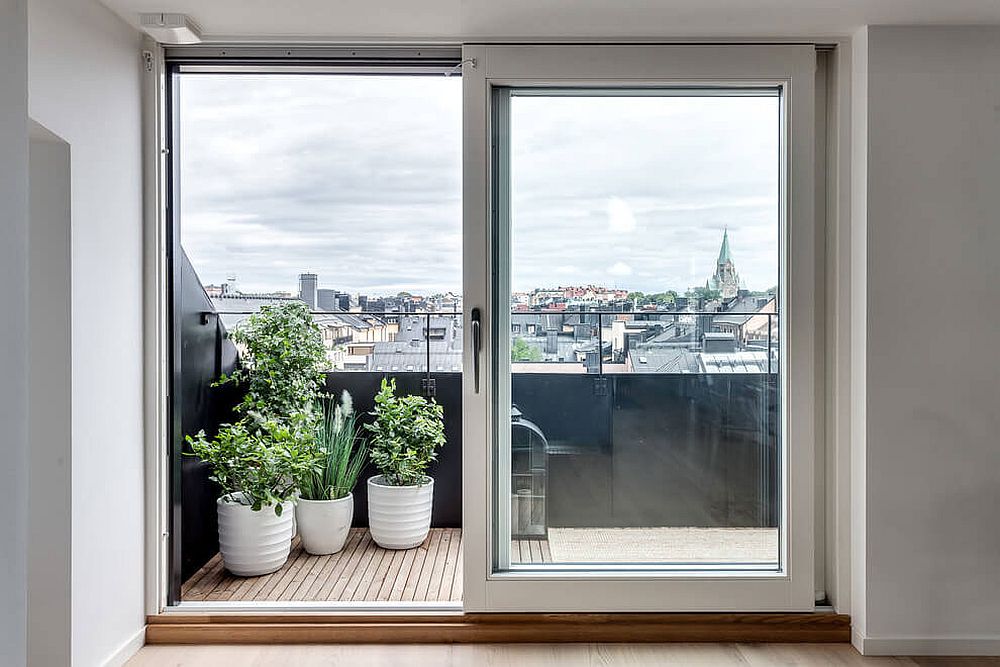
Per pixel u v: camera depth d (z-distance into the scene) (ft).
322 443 14.01
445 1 8.78
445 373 15.58
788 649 9.87
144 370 10.00
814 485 10.33
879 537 9.67
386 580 12.43
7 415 3.38
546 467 10.33
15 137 3.48
